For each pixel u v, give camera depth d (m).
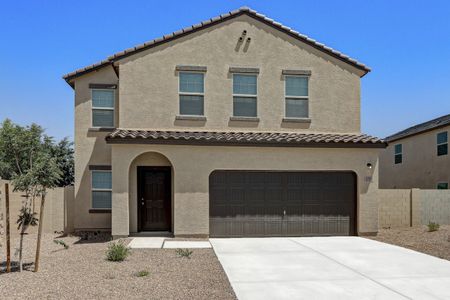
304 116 17.34
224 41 17.03
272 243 14.23
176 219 15.10
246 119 16.92
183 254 11.82
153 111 16.50
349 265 10.73
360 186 16.08
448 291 8.39
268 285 8.75
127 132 15.66
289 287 8.62
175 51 16.73
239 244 13.99
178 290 8.23
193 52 16.81
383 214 18.72
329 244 14.05
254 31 17.20
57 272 9.69
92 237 16.58
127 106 16.39
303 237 15.69
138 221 15.87
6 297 7.63
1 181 14.73
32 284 8.55
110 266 10.38
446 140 24.62
